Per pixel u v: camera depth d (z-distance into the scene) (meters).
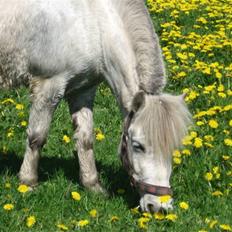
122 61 7.63
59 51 7.94
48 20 7.92
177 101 7.17
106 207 7.99
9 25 8.09
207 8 16.14
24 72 8.27
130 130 7.25
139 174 7.22
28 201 8.00
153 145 7.02
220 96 11.16
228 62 13.09
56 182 8.60
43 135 8.38
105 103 11.23
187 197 8.30
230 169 8.90
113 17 7.76
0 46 8.20
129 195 8.32
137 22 7.62
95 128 10.12
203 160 8.98
